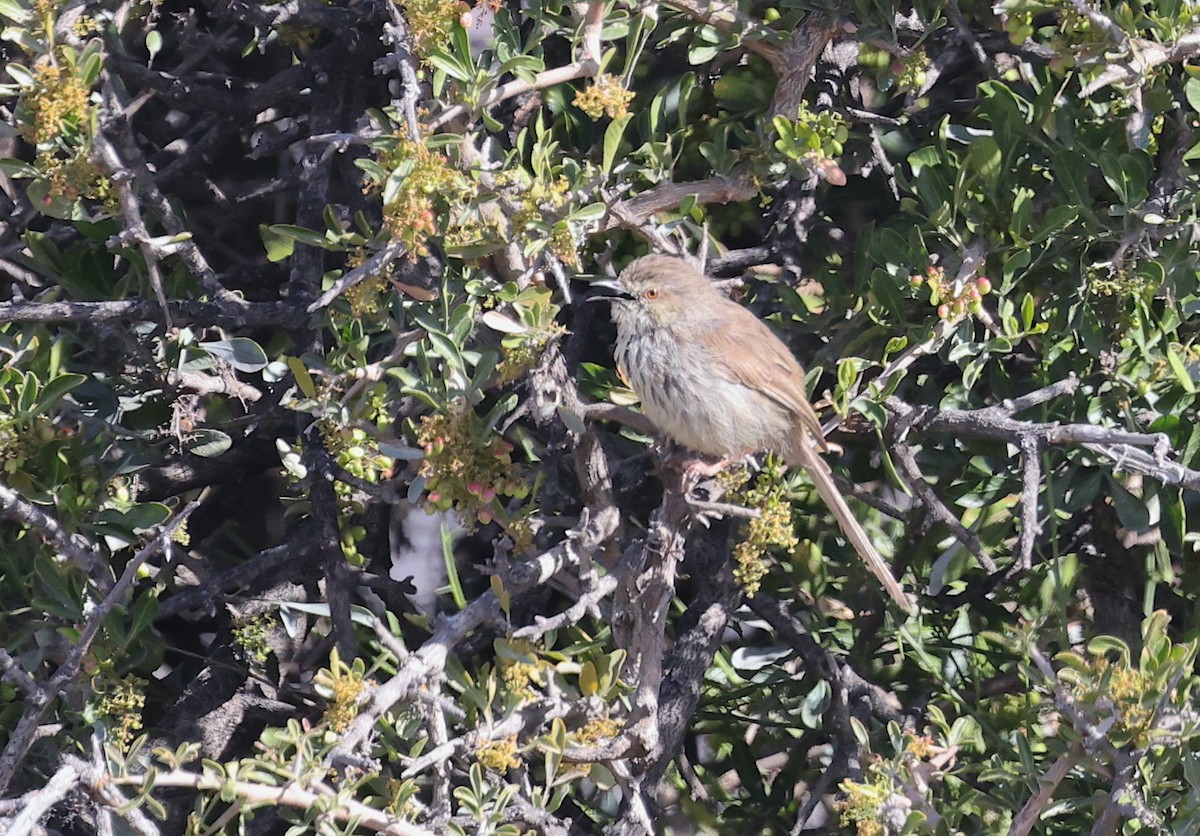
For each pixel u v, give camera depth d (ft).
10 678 29.17
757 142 34.96
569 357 39.17
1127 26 32.76
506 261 30.89
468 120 30.35
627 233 39.29
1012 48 37.83
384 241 30.42
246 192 43.96
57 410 34.91
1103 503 40.11
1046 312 35.68
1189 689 30.99
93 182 30.81
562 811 38.60
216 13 39.60
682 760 39.78
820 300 38.27
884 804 30.66
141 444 35.63
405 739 30.66
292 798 26.12
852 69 40.65
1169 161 35.17
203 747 37.78
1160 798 30.83
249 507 42.37
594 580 30.78
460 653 38.86
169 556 34.45
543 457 36.14
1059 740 30.40
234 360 33.94
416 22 28.63
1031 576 38.73
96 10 37.37
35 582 34.19
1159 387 34.65
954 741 32.76
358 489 36.09
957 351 33.78
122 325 35.94
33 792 26.09
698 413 34.19
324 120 39.37
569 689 31.58
